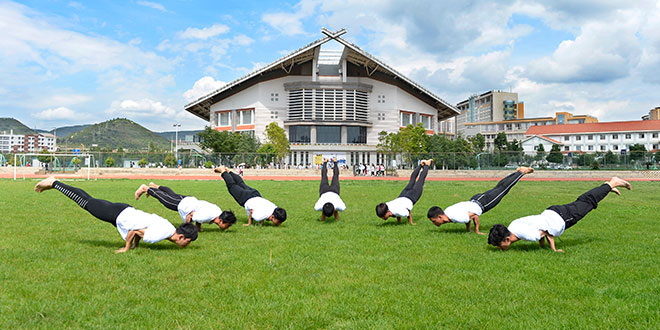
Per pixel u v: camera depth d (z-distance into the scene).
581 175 48.00
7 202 15.47
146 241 7.20
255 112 82.62
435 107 93.81
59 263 6.48
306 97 80.38
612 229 10.09
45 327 4.13
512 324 4.27
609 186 8.02
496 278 5.84
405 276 5.94
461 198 18.84
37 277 5.74
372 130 84.19
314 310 4.62
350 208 14.77
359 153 81.31
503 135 97.62
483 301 4.95
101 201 7.55
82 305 4.70
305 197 19.03
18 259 6.66
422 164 11.88
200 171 49.25
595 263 6.69
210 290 5.25
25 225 10.19
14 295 4.99
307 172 53.88
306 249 7.71
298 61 81.31
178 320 4.33
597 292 5.27
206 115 107.75
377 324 4.26
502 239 7.38
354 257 7.09
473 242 8.41
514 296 5.12
